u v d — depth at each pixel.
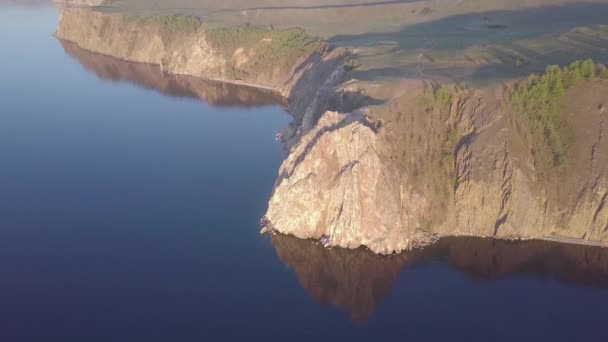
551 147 90.69
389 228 84.12
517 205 86.12
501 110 93.44
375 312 71.12
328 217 87.50
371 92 102.00
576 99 94.12
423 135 93.38
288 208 88.81
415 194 88.81
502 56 119.56
